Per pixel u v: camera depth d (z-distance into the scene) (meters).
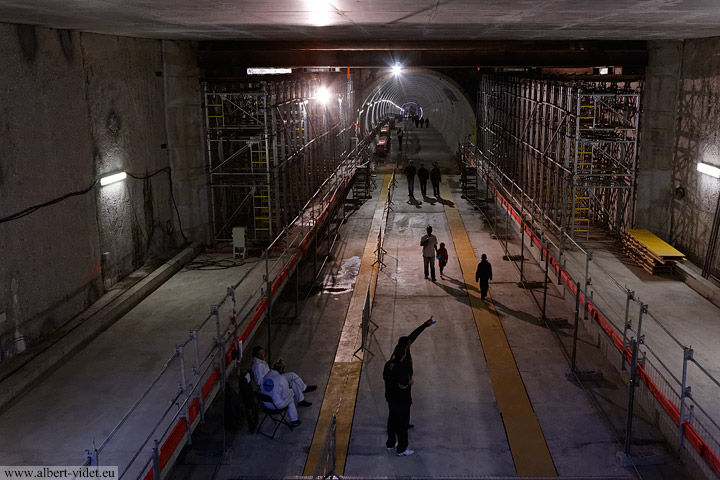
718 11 8.31
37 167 9.94
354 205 25.62
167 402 8.55
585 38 14.61
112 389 8.94
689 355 7.63
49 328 10.38
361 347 12.26
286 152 19.48
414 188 29.86
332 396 10.57
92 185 11.77
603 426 9.55
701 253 14.16
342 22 10.08
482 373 11.39
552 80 19.25
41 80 10.02
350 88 32.19
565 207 16.78
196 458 8.80
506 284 16.19
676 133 15.71
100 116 12.08
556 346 12.44
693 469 8.19
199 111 15.91
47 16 8.45
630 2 7.34
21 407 8.45
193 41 15.59
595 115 16.91
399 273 17.33
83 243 11.47
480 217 23.75
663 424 9.19
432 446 9.10
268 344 11.41
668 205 16.11
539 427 9.52
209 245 16.59
